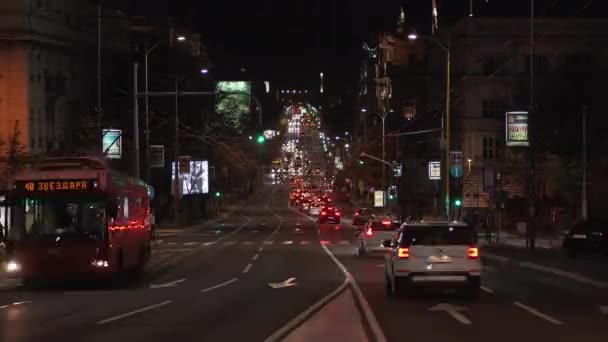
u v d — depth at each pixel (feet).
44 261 110.83
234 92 186.39
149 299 100.48
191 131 350.84
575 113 256.93
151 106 323.16
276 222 415.44
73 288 117.50
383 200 380.78
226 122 417.69
